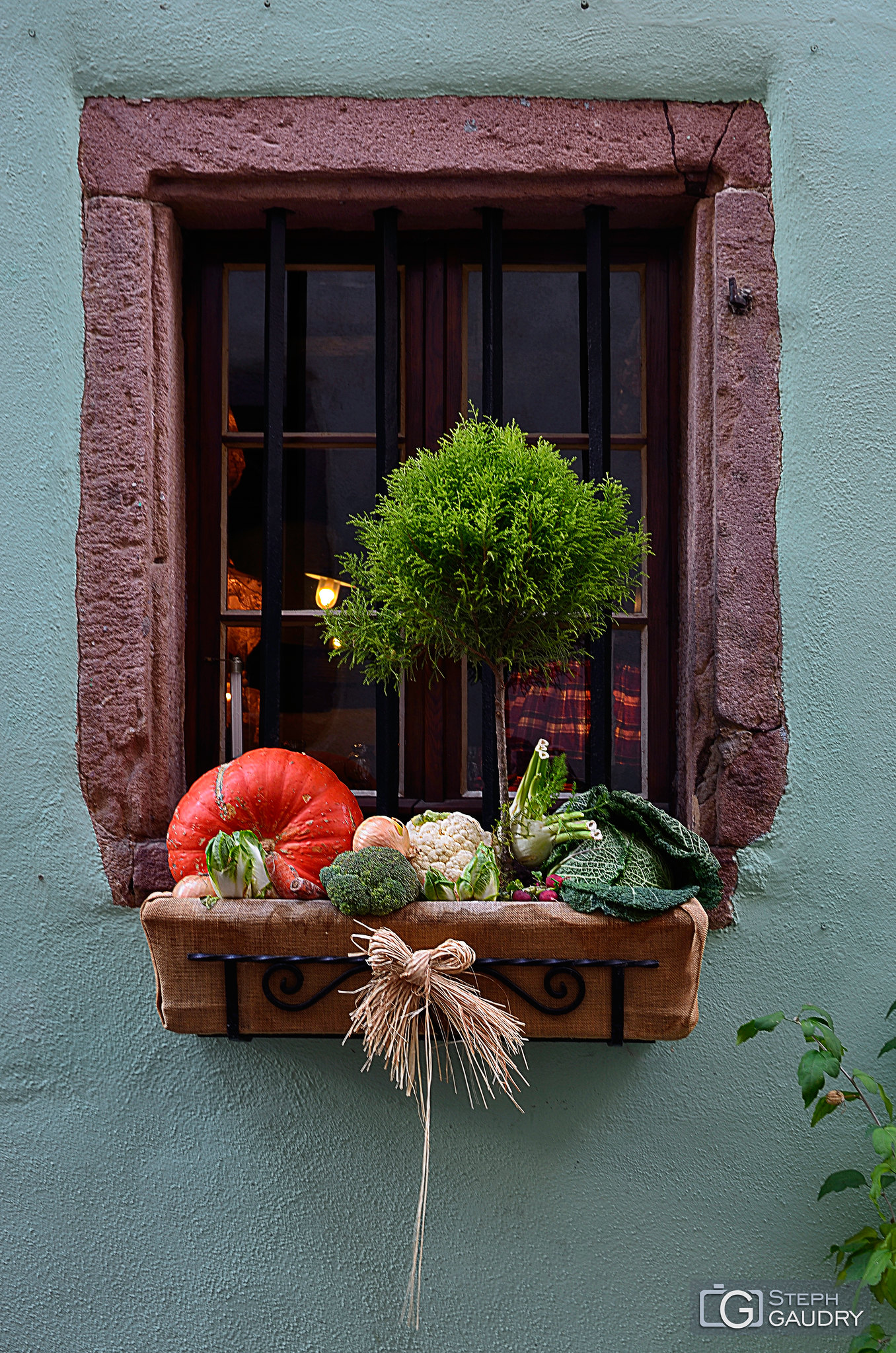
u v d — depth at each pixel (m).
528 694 1.92
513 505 1.39
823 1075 1.47
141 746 1.72
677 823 1.46
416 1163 1.70
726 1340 1.69
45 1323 1.70
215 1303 1.69
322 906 1.41
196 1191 1.70
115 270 1.72
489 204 1.76
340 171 1.71
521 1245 1.69
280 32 1.71
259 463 1.94
